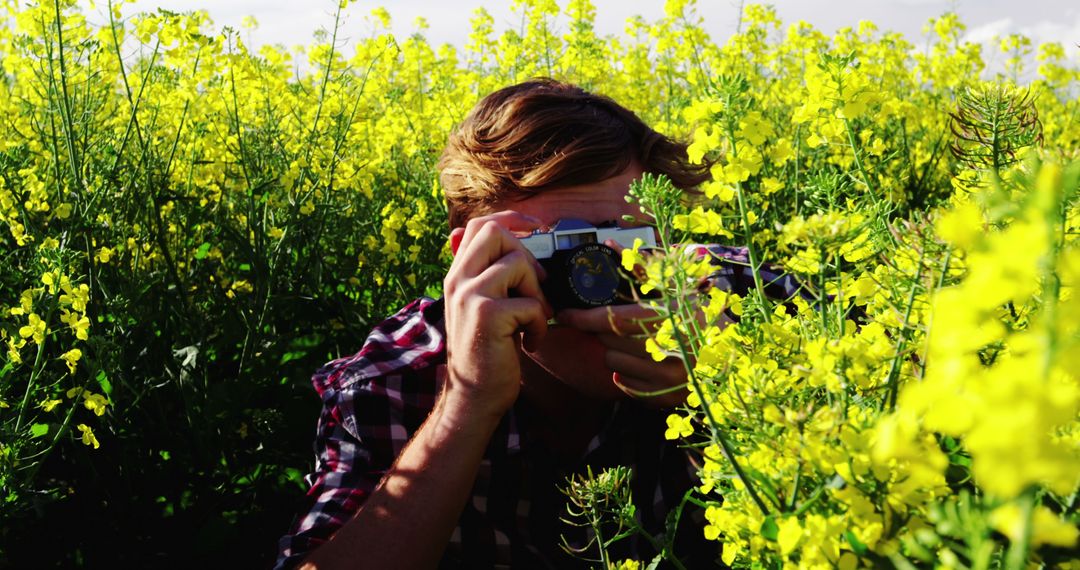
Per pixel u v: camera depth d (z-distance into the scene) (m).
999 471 0.33
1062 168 0.66
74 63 3.76
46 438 2.77
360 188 4.47
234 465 2.97
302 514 1.55
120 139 4.34
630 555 1.43
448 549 1.52
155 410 3.12
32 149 4.54
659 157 1.47
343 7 3.94
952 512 0.48
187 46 3.75
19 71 4.92
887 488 0.60
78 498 2.78
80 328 2.48
